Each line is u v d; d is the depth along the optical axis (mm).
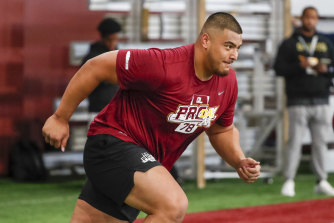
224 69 8125
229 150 9469
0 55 24000
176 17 23344
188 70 8180
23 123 24297
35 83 24406
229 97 8828
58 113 8625
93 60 8352
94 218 9109
